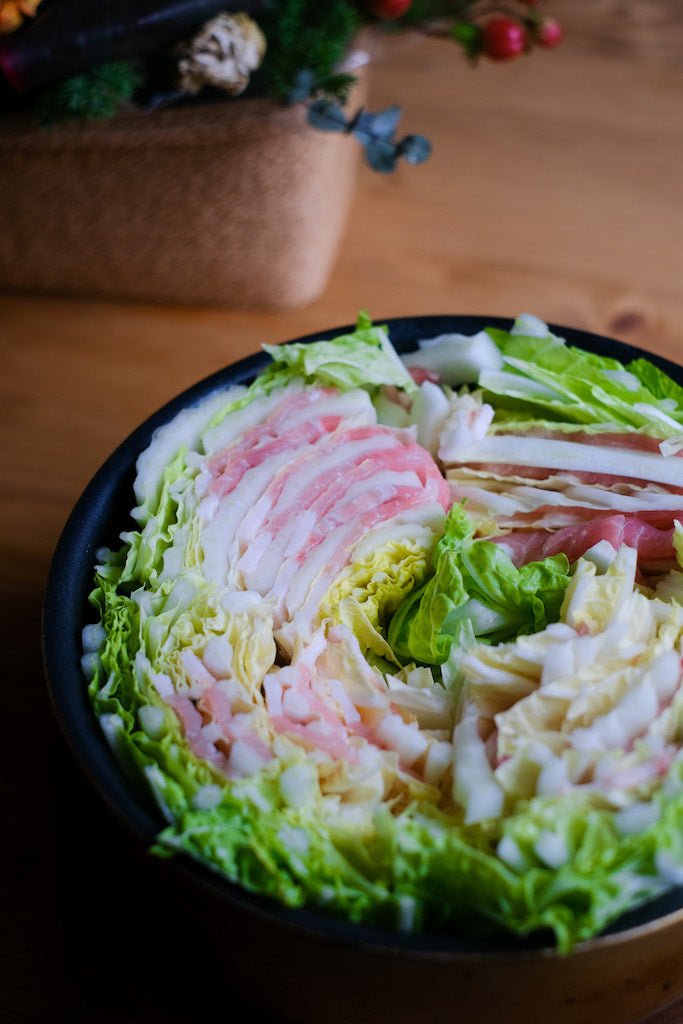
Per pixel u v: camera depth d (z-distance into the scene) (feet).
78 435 1.86
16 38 1.71
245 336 1.99
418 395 1.52
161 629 1.31
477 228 2.10
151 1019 1.33
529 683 1.29
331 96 1.78
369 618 1.42
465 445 1.47
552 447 1.46
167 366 1.94
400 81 2.31
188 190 1.84
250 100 1.79
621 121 2.25
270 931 1.14
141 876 1.39
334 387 1.52
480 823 1.22
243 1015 1.33
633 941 1.14
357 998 1.18
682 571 1.41
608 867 1.15
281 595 1.39
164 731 1.26
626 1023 1.27
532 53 2.36
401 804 1.27
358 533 1.41
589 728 1.23
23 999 1.40
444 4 1.94
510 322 1.55
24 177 1.84
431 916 1.19
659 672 1.25
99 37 1.70
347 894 1.16
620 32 2.40
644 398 1.46
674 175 2.18
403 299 2.01
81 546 1.36
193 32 1.73
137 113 1.78
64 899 1.38
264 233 1.90
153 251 1.94
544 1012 1.20
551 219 2.11
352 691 1.34
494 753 1.26
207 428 1.47
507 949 1.10
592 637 1.28
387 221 2.12
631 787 1.19
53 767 1.48
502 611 1.38
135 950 1.36
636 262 2.06
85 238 1.92
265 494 1.42
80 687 1.27
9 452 1.84
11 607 1.68
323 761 1.25
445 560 1.38
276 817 1.20
